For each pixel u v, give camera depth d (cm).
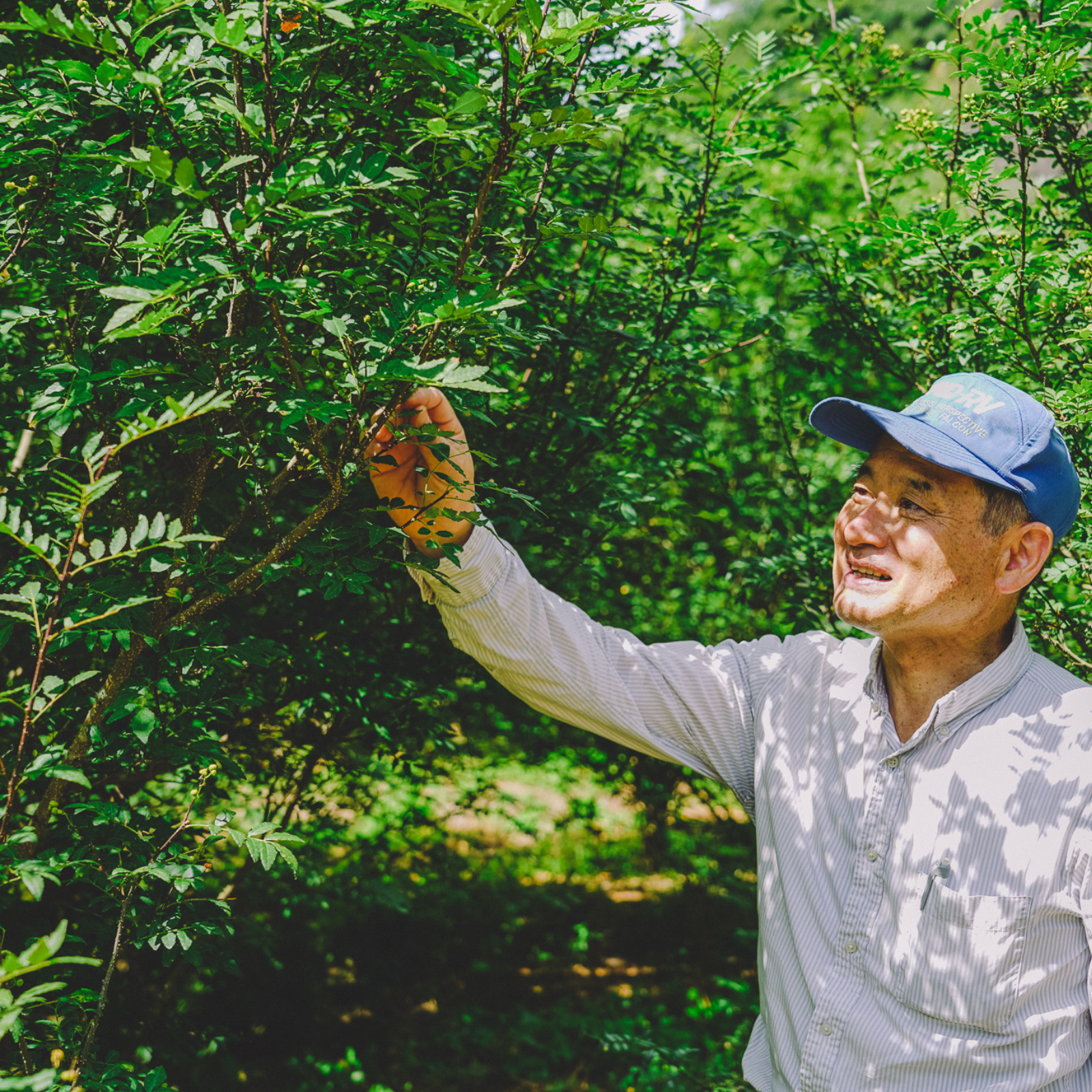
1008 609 142
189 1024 313
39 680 124
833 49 297
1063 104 218
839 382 358
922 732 137
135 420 145
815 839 145
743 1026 485
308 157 151
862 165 303
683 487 452
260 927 367
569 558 295
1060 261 229
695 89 292
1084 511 204
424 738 307
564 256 301
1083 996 128
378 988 504
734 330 357
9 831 145
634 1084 442
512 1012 517
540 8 117
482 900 614
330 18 125
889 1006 132
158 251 123
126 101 142
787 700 157
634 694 165
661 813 585
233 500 230
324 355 155
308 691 262
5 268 161
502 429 263
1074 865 126
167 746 156
